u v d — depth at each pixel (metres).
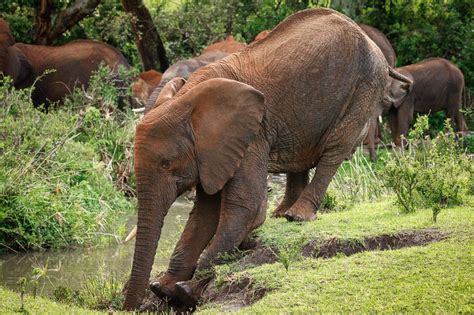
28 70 26.41
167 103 11.49
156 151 11.20
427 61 31.72
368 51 13.05
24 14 30.16
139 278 11.01
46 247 16.45
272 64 12.52
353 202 15.91
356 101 12.99
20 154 17.44
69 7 29.22
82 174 19.66
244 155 11.70
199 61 23.08
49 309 9.66
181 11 31.97
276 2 33.06
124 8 30.12
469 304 8.98
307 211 12.93
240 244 12.30
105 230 17.75
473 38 33.22
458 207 13.02
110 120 22.20
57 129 19.27
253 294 10.45
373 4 33.28
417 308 9.04
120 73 24.91
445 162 14.02
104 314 9.92
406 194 13.43
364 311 9.09
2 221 16.25
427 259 10.17
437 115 32.69
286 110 12.52
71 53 26.81
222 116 11.45
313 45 12.70
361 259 10.49
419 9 33.09
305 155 12.98
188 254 11.97
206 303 11.02
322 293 9.72
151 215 11.16
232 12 31.95
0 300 9.66
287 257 10.58
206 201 12.16
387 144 30.72
